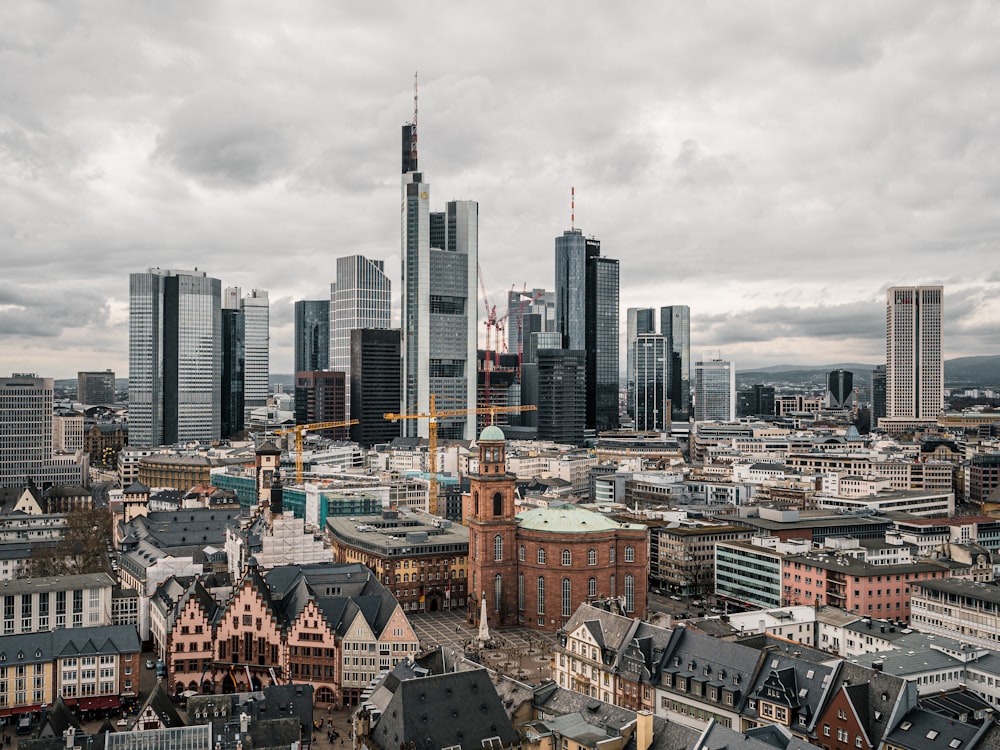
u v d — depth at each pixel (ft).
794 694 570.87
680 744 490.08
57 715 603.67
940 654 649.20
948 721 506.07
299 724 574.56
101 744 538.88
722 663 626.23
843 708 537.24
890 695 527.81
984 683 631.56
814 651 650.84
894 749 510.17
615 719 542.16
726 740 467.11
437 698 530.68
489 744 523.29
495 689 549.54
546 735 537.24
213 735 558.15
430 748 511.40
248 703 610.65
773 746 449.89
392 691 581.12
